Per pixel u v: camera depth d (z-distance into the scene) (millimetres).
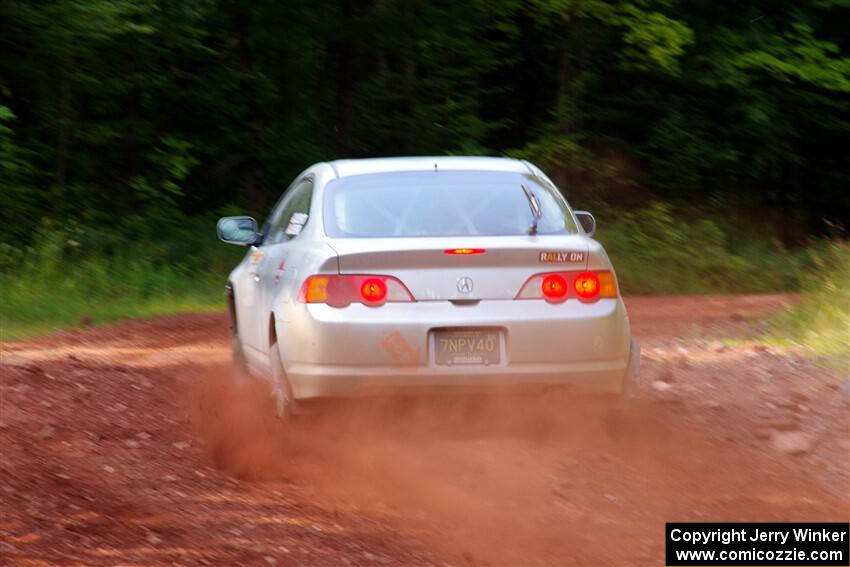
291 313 14094
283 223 16766
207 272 43344
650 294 47594
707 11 60156
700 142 60938
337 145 54125
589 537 11328
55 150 50250
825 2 60406
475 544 11078
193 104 52906
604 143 62000
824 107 64938
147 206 49219
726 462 14039
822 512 12211
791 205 66750
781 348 22016
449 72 55500
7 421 15195
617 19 54344
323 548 10695
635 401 17312
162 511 11641
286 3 50562
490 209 14938
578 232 15055
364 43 52594
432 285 13805
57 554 10148
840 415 16234
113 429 15305
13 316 29766
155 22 47625
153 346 23859
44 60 47312
